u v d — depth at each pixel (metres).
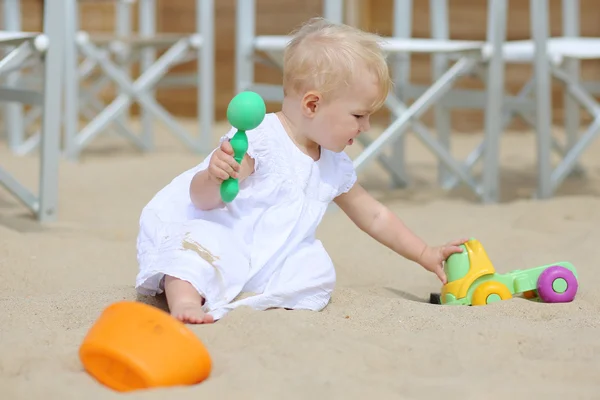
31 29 7.47
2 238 2.57
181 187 2.12
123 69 6.23
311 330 1.74
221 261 1.90
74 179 4.34
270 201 2.04
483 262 2.14
